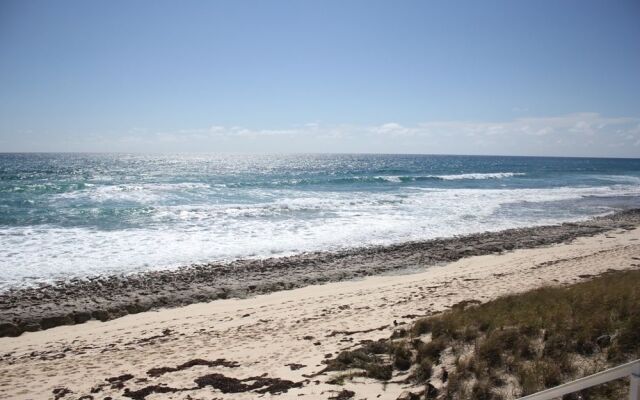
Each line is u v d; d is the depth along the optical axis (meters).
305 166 94.19
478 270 16.22
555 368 5.80
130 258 16.70
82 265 15.68
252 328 10.71
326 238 20.75
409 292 13.48
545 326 7.23
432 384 6.24
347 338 9.41
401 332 8.95
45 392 7.57
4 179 49.50
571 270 15.66
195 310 12.38
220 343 9.72
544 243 20.92
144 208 26.84
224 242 19.52
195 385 7.28
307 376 7.32
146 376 7.92
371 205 30.45
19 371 8.55
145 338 10.32
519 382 5.75
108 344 10.01
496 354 6.52
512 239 21.53
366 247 19.39
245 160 135.00
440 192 39.44
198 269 15.76
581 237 22.27
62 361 9.05
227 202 31.17
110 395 7.16
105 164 93.88
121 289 13.65
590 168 99.75
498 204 32.62
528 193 40.16
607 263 16.61
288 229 22.39
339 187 43.38
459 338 7.57
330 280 15.14
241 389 6.98
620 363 5.74
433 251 18.98
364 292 13.68
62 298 12.77
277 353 8.80
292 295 13.59
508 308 9.35
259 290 14.01
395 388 6.41
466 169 85.50
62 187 38.00
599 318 7.04
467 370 6.30
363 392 6.37
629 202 35.47
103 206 28.19
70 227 21.58
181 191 37.66
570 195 39.59
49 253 16.91
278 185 44.75
